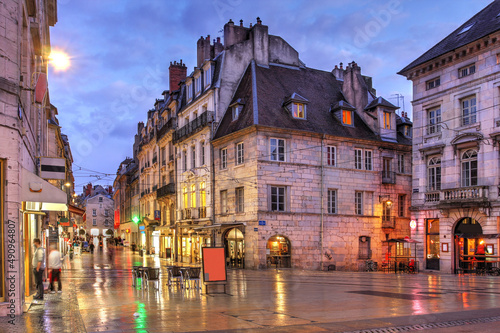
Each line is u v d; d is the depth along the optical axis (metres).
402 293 14.18
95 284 17.27
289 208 28.42
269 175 27.95
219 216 31.36
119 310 10.67
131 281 18.56
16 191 9.43
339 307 11.19
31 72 13.39
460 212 23.48
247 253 28.09
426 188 26.02
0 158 9.20
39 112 17.52
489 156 22.19
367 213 31.58
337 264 29.67
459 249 23.83
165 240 42.59
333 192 30.48
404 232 32.88
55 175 13.82
